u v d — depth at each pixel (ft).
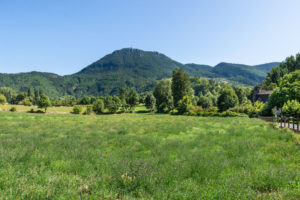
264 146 30.53
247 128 56.70
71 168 18.67
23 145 28.91
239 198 12.51
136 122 87.86
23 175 15.35
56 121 92.12
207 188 13.67
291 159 22.75
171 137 44.16
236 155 24.99
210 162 20.54
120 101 234.58
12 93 475.31
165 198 12.33
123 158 22.08
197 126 65.51
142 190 13.64
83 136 43.21
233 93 194.59
